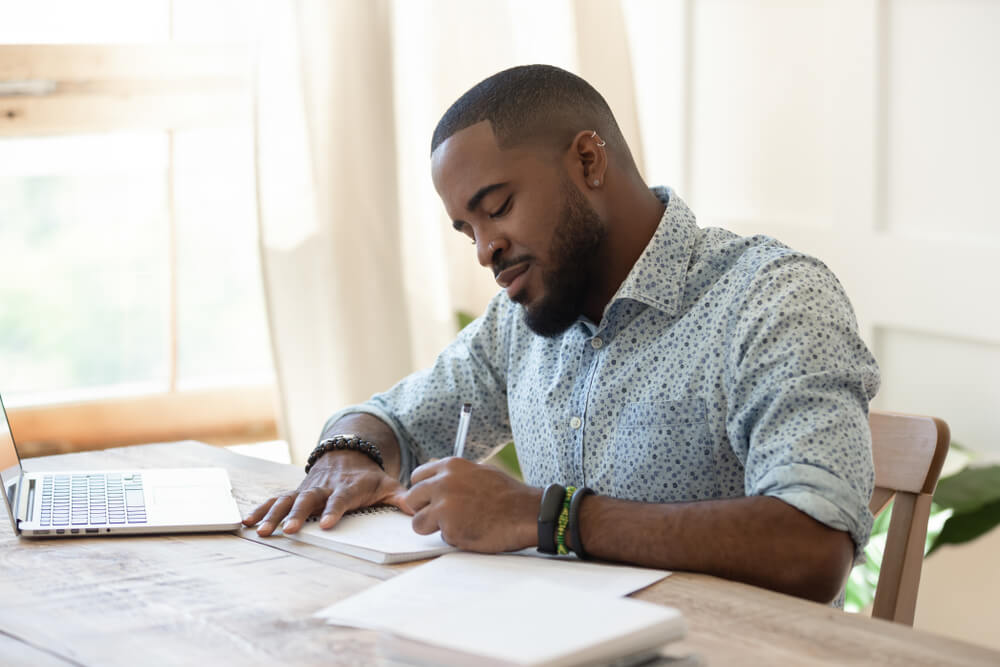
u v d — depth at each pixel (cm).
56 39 227
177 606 87
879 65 207
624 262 121
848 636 80
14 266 270
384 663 74
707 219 250
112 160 239
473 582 88
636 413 116
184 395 248
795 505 93
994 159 189
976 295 191
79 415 239
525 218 113
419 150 227
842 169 215
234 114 239
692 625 82
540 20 235
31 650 78
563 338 128
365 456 130
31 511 114
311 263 217
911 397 207
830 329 104
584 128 116
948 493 184
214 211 262
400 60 223
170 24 233
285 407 217
